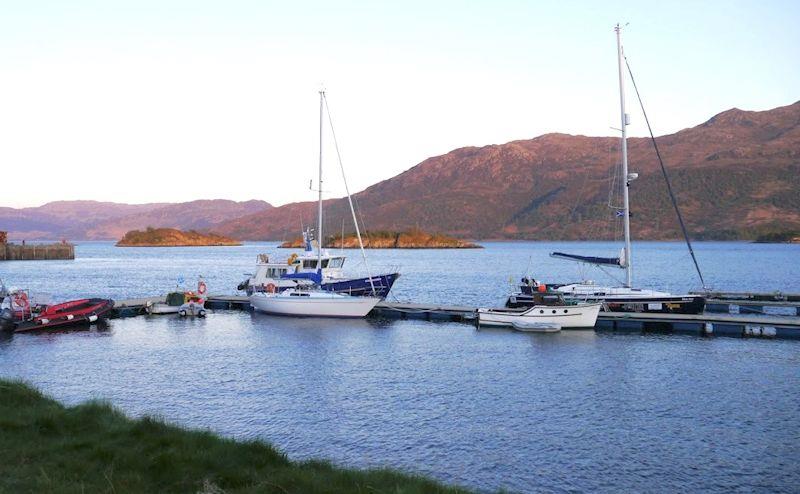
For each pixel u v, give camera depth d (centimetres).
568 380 2958
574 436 2178
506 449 2055
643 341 4003
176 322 4888
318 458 1866
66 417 1733
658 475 1858
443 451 2034
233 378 2986
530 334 4294
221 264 16738
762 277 10644
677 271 12581
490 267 15000
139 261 18838
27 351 3688
